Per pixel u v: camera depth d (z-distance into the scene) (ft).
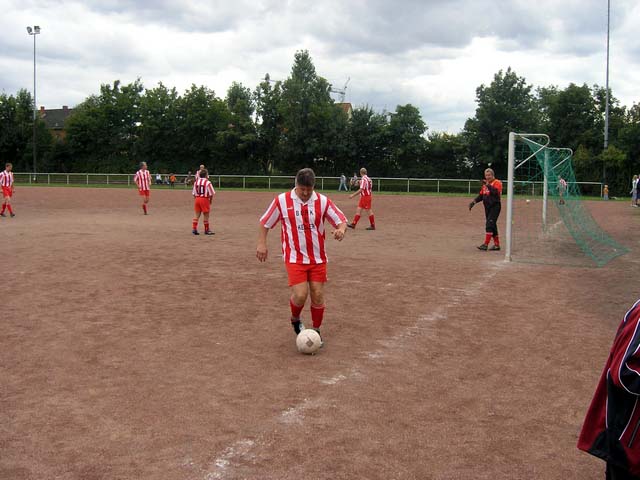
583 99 167.63
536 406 16.49
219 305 27.96
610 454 9.12
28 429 14.79
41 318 25.38
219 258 42.14
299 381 18.22
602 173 149.59
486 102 171.94
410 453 13.65
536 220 74.95
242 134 196.44
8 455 13.44
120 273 35.99
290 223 21.36
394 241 53.21
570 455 13.71
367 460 13.28
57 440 14.19
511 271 37.81
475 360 20.33
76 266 38.34
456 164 178.09
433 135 183.73
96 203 102.01
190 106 200.44
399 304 28.37
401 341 22.43
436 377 18.67
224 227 64.28
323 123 185.37
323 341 22.39
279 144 192.24
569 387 17.93
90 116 212.43
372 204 107.45
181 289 31.48
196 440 14.19
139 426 14.96
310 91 188.14
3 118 216.33
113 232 58.44
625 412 9.06
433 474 12.71
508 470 12.98
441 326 24.53
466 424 15.28
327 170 189.47
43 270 36.78
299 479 12.42
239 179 168.86
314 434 14.56
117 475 12.55
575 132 166.71
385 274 36.32
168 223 68.49
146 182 79.56
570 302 29.14
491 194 47.29
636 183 106.42
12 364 19.62
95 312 26.45
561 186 55.42
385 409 16.15
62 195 124.98
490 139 171.94
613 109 169.78
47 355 20.54
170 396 16.94
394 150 180.86
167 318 25.54
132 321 24.99
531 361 20.26
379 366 19.66
